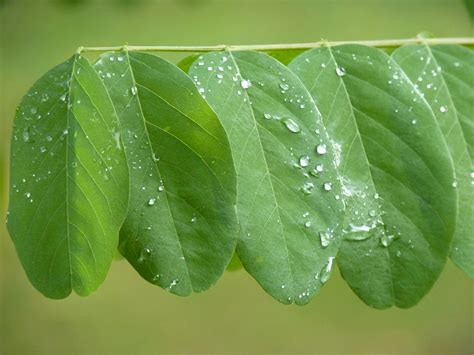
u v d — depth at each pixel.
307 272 0.17
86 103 0.17
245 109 0.18
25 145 0.17
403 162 0.18
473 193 0.18
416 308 0.50
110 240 0.17
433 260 0.18
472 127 0.19
